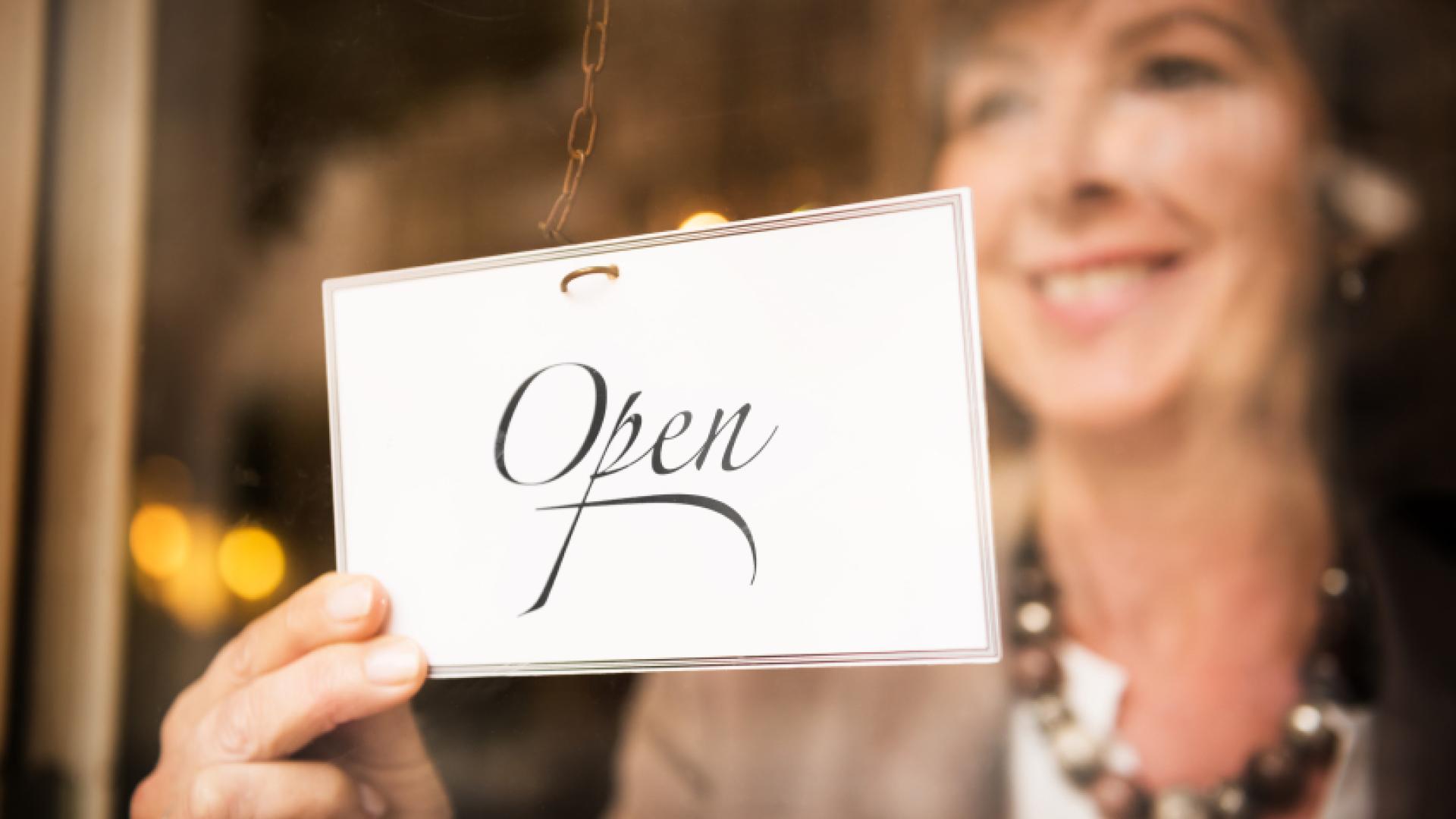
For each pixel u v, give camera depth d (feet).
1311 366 1.89
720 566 1.51
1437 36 1.83
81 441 2.30
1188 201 1.94
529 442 1.60
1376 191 1.86
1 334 2.31
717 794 1.99
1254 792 1.86
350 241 2.22
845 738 1.99
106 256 2.34
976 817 1.94
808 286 1.52
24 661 2.25
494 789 1.99
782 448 1.51
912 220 1.49
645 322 1.57
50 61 2.41
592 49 2.14
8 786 2.23
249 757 1.80
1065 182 1.98
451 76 2.20
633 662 1.53
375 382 1.66
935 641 1.45
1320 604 1.87
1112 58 1.96
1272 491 1.90
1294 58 1.90
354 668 1.62
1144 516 1.95
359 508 1.65
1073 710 1.94
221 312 2.28
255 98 2.31
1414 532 1.83
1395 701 1.82
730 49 2.09
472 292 1.64
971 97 2.01
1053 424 1.99
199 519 2.23
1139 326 1.95
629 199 2.09
